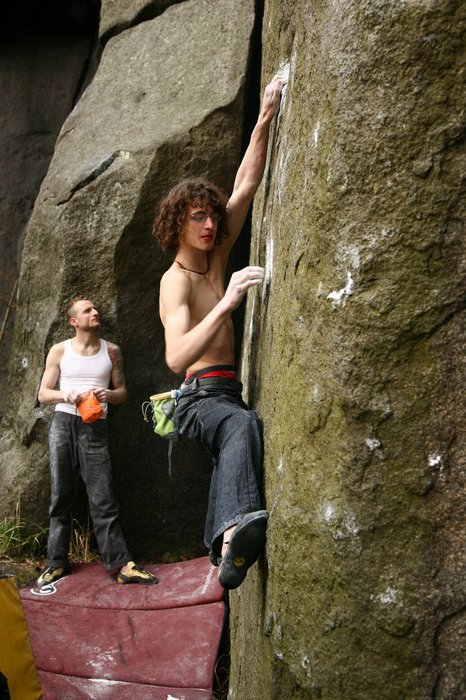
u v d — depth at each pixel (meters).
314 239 2.38
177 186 3.34
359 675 2.26
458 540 2.19
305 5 2.73
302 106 2.66
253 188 3.59
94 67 7.43
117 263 5.69
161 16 6.43
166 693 4.18
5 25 7.51
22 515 5.84
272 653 2.56
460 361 2.19
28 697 3.32
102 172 5.71
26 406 5.96
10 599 3.32
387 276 2.21
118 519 5.46
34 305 6.02
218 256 3.49
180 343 2.96
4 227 7.42
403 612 2.21
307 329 2.45
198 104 5.82
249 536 2.65
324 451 2.35
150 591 5.08
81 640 4.60
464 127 2.14
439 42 2.12
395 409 2.22
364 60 2.20
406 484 2.22
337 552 2.28
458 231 2.17
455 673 2.18
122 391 5.51
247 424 2.99
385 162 2.20
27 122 7.51
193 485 6.04
